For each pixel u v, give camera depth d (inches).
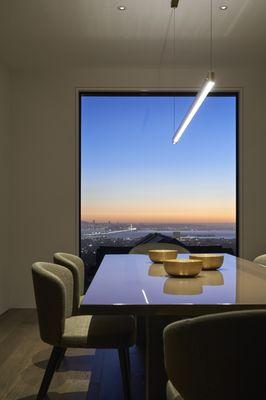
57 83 217.6
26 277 214.8
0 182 202.2
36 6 151.3
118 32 173.5
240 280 89.2
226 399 51.0
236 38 180.4
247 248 216.2
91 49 191.6
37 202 216.2
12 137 217.0
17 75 217.6
